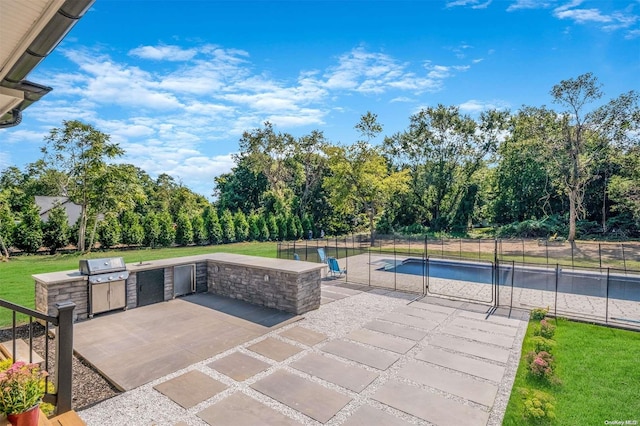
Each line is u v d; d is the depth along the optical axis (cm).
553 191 2722
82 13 259
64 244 1898
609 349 607
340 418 398
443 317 769
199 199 3597
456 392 457
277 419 394
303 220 3105
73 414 343
